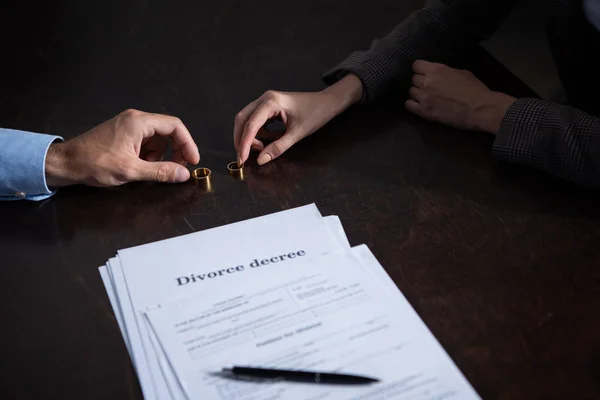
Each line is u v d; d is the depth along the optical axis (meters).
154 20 1.63
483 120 1.19
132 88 1.38
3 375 0.81
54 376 0.81
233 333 0.83
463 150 1.17
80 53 1.52
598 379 0.75
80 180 1.11
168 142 1.22
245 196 1.09
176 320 0.85
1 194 1.11
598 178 1.04
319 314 0.85
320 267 0.92
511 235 0.97
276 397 0.75
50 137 1.14
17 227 1.05
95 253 0.99
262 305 0.87
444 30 1.41
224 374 0.78
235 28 1.58
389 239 0.97
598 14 1.30
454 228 0.99
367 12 1.61
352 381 0.76
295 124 1.21
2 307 0.91
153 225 1.04
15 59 1.50
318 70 1.40
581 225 0.98
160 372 0.79
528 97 1.24
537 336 0.81
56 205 1.10
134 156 1.12
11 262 0.98
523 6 2.65
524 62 2.42
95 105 1.34
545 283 0.88
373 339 0.81
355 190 1.08
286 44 1.50
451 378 0.76
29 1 1.74
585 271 0.90
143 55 1.49
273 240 0.98
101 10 1.69
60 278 0.95
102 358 0.82
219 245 0.98
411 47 1.37
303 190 1.09
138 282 0.92
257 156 1.19
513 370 0.77
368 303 0.86
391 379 0.76
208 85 1.37
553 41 1.52
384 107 1.31
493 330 0.82
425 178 1.10
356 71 1.30
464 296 0.87
